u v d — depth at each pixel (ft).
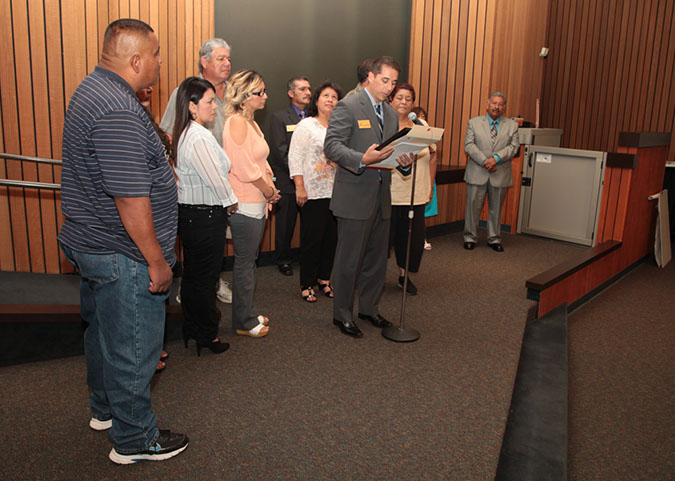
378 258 10.68
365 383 8.71
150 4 12.27
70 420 7.38
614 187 16.61
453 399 8.33
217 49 9.88
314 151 11.83
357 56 17.47
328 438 7.20
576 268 13.89
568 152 17.88
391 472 6.57
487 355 9.87
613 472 7.71
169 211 6.17
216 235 8.54
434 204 15.38
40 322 8.90
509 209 19.71
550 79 27.48
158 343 6.39
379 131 9.86
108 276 5.85
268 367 9.10
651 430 8.80
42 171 12.12
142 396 6.30
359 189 9.78
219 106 10.18
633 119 25.88
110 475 6.30
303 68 16.02
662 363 11.17
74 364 8.99
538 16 22.00
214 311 9.14
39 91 11.80
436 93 19.08
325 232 12.44
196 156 7.95
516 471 6.80
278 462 6.66
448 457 6.91
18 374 8.58
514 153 16.81
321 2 16.08
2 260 12.26
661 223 17.99
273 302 12.17
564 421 8.08
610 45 25.86
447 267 15.38
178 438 6.73
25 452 6.65
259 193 9.34
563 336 11.28
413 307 12.18
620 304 14.69
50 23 11.61
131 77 5.73
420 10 18.29
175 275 13.33
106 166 5.34
